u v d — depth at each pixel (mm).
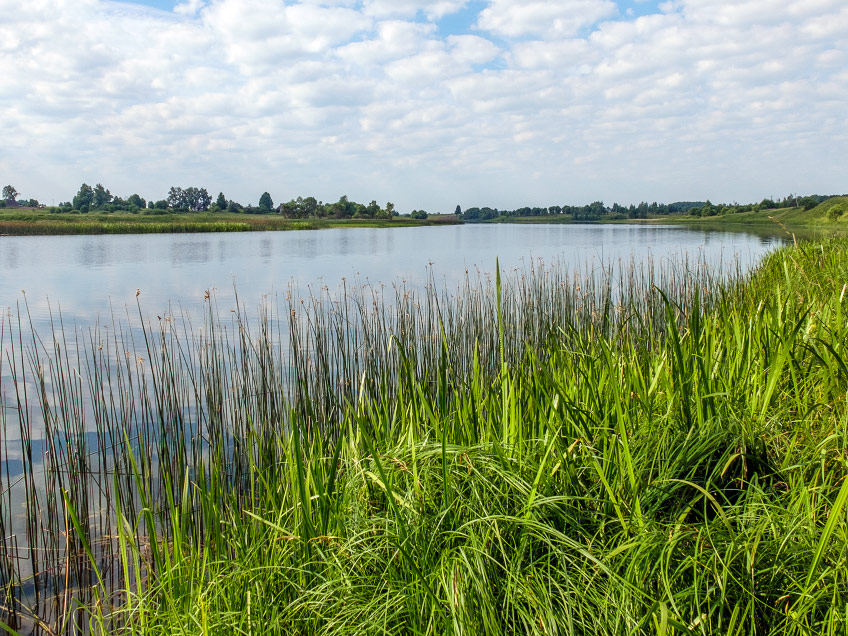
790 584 1787
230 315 10570
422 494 2299
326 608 2066
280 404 5156
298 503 2494
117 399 5957
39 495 4188
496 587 1913
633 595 1772
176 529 2301
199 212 86438
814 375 2982
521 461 2371
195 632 2035
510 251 25859
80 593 3188
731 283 9500
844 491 1634
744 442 2348
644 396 2641
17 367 7059
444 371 2596
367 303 11258
